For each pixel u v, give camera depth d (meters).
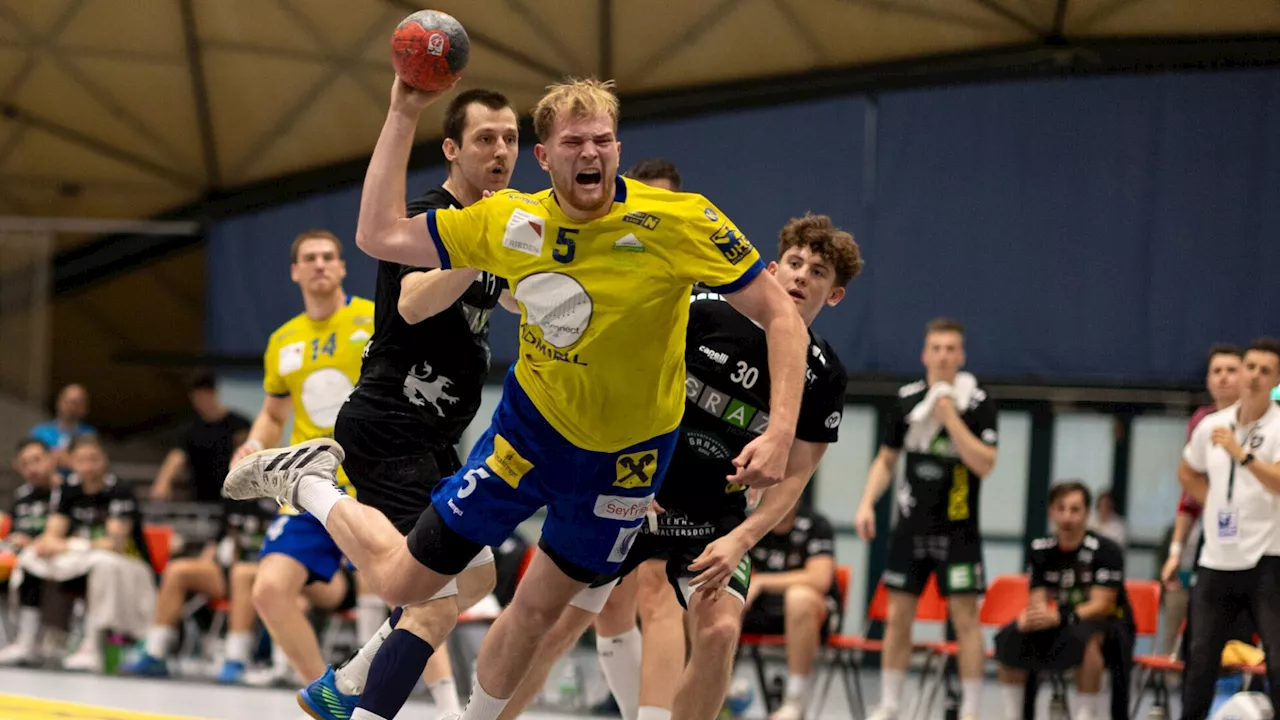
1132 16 12.30
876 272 13.09
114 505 10.91
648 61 13.56
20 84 14.86
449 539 4.25
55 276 16.53
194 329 17.02
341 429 5.08
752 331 5.06
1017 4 12.38
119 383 17.28
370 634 9.49
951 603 8.55
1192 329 12.34
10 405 13.67
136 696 8.91
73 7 13.91
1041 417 12.78
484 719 4.53
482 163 5.04
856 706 9.08
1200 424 7.66
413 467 5.05
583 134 3.66
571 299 3.80
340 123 14.75
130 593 10.65
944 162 12.96
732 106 13.57
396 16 13.73
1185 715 7.30
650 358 3.88
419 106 3.85
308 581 6.38
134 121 15.21
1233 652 8.16
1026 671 8.37
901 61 13.05
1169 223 12.44
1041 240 12.71
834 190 13.26
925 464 8.58
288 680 9.82
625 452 4.07
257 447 6.24
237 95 14.77
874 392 12.95
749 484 3.70
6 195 16.16
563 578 4.36
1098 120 12.61
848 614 13.02
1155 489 12.46
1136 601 9.02
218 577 10.56
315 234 6.54
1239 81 12.30
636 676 5.73
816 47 13.10
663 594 5.39
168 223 16.16
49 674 10.09
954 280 12.90
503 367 13.75
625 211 3.75
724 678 4.94
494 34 13.59
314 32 13.98
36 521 11.48
